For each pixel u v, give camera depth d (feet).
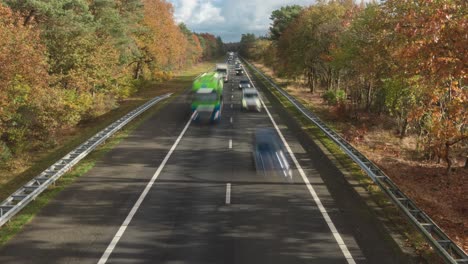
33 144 81.25
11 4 90.17
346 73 137.80
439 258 33.35
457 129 58.34
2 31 67.10
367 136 93.40
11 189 54.24
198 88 105.29
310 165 61.00
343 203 45.80
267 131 65.36
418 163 72.64
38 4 89.76
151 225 39.68
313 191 49.65
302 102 146.41
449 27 39.04
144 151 69.10
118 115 115.44
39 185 47.01
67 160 58.65
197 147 72.13
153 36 201.77
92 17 110.73
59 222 40.27
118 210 43.45
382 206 45.03
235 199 46.78
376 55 91.56
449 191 58.03
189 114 109.29
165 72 261.44
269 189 50.29
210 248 34.99
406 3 68.33
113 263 32.32
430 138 73.72
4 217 38.22
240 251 34.45
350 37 110.11
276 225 39.78
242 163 61.98
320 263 32.48
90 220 40.78
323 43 152.76
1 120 72.74
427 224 36.32
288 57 203.10
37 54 75.97
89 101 109.19
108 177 54.80
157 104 129.49
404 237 37.42
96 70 117.60
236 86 203.92
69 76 107.76
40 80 78.23
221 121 99.40
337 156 66.28
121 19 148.87
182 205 44.91
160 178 54.44
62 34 103.86
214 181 53.31
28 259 32.96
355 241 36.40
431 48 41.22
